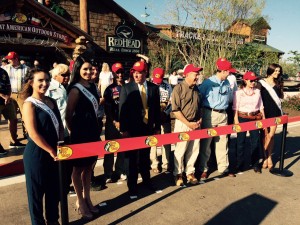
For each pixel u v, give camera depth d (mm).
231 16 16344
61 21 11398
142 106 3652
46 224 2883
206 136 3707
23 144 5355
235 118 4531
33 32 10867
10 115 5078
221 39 16594
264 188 4117
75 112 2932
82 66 2930
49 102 2654
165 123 4535
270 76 4629
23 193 3803
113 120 3965
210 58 15992
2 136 5988
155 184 4203
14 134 5227
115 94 3949
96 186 3934
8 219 3170
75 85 2924
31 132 2410
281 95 4785
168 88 4621
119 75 3945
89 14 14375
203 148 4344
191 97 3879
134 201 3652
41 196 2676
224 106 4223
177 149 4102
